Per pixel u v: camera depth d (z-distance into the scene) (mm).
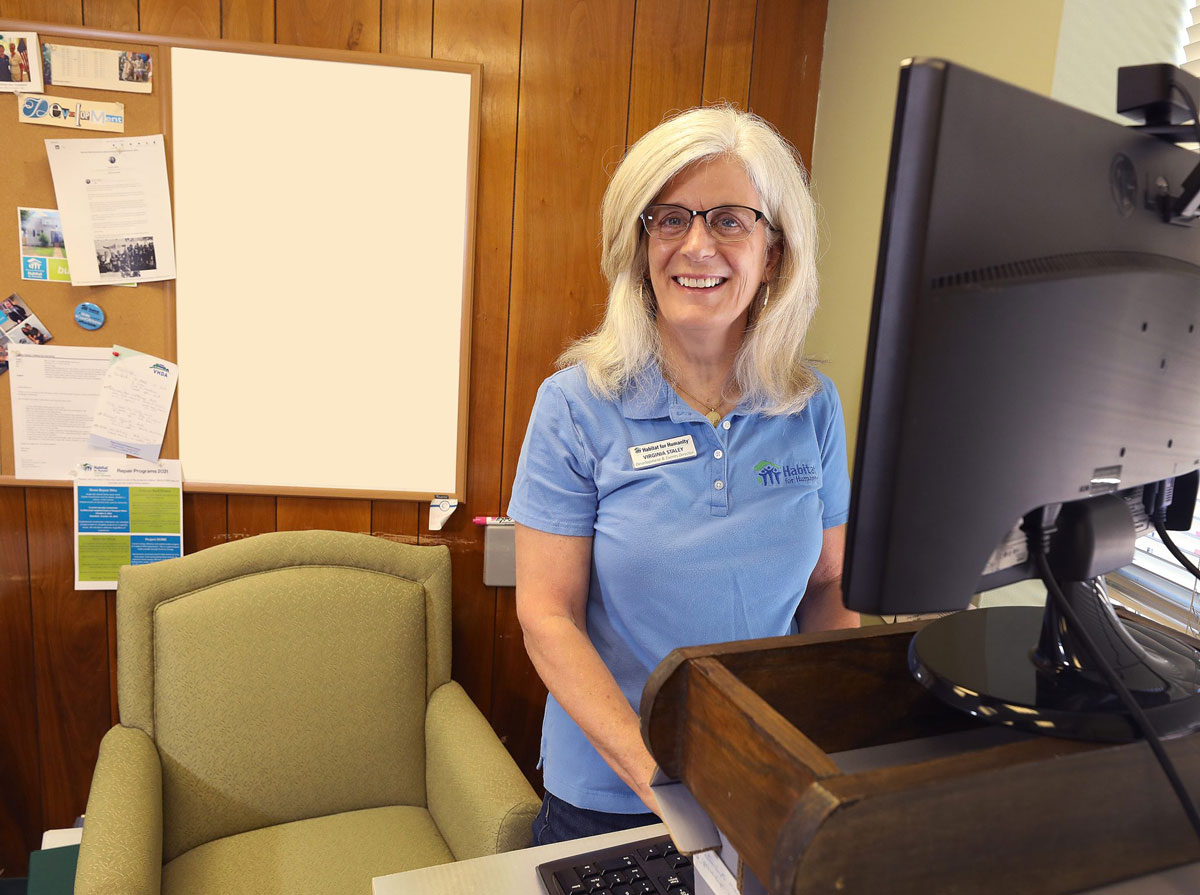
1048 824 465
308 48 1879
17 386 1923
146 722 1699
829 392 1207
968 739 612
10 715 2045
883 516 446
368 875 1594
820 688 610
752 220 1044
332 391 2035
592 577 1163
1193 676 562
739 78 2062
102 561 2012
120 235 1901
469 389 2082
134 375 1959
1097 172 487
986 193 431
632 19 1989
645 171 1044
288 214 1950
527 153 2008
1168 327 532
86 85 1839
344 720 1804
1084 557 530
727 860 583
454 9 1929
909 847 428
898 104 416
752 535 1090
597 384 1123
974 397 445
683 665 570
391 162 1957
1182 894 505
